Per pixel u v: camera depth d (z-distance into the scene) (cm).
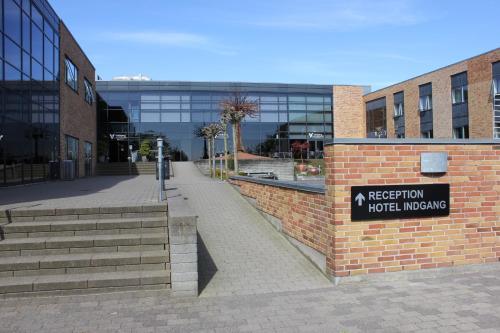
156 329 461
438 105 3516
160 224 682
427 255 647
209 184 1633
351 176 620
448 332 448
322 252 664
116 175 3011
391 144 633
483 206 671
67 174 1994
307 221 723
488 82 2988
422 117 3734
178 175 2589
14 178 1479
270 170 3056
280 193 866
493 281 616
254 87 4281
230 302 548
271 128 4306
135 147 4019
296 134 4369
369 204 624
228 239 830
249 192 1138
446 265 655
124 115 4028
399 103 4084
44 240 630
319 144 4425
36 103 1727
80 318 491
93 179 2159
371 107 4491
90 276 579
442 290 582
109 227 670
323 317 495
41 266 587
